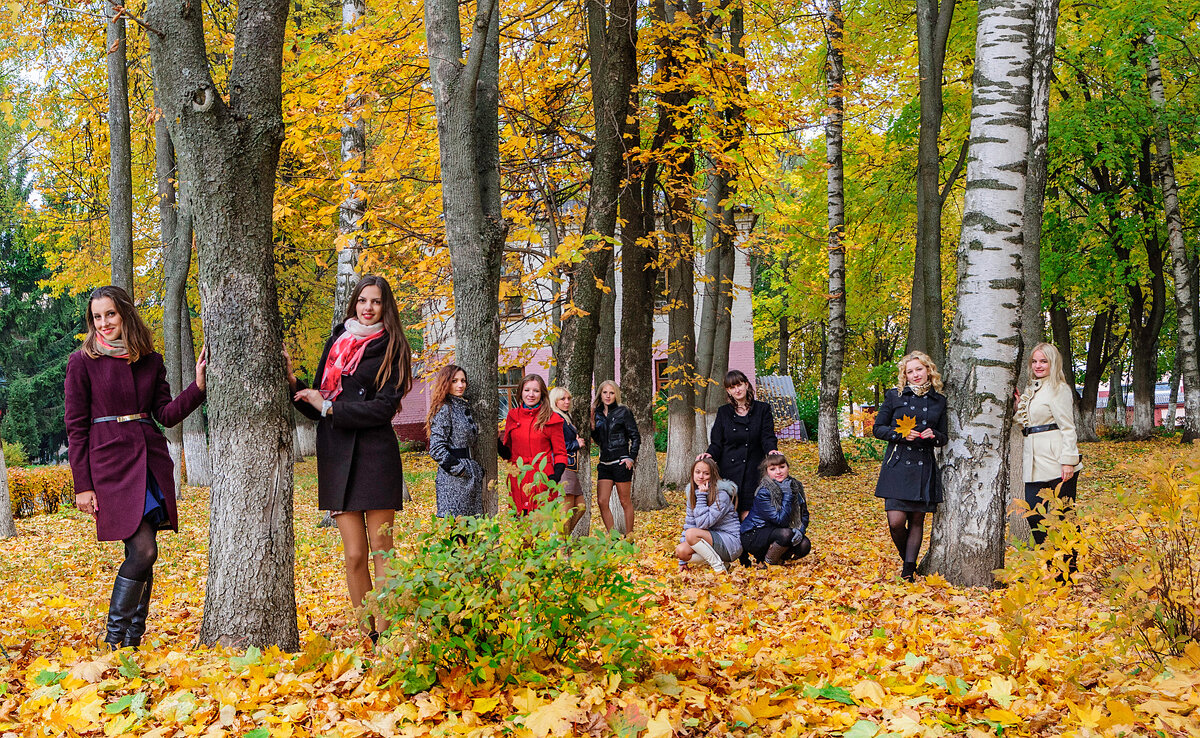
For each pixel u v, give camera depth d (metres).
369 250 10.89
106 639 4.06
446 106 5.73
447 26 5.72
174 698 3.23
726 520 7.72
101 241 18.36
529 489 3.43
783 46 14.34
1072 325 31.25
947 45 16.78
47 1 11.91
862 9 16.98
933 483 6.54
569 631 3.43
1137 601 3.37
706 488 7.67
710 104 10.95
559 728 2.84
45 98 13.99
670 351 15.55
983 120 6.14
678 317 15.42
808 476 19.09
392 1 9.22
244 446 4.03
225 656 3.78
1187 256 22.73
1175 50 20.22
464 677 3.24
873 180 19.70
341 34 9.09
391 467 4.41
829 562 7.91
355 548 4.42
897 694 3.46
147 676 3.56
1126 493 3.62
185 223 15.76
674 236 12.58
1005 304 6.12
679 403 16.19
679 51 10.24
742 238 18.42
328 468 4.34
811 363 45.59
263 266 4.12
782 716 3.11
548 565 3.21
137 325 4.23
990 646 4.29
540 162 10.73
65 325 38.91
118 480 4.09
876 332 38.84
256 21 4.09
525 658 3.31
